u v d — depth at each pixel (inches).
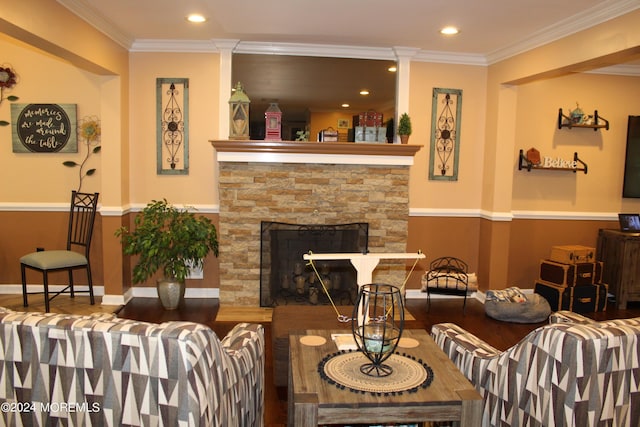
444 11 134.0
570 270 181.0
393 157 175.3
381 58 181.6
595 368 65.9
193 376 58.9
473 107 191.3
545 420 70.1
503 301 171.2
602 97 197.3
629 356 67.7
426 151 190.9
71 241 180.7
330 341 83.3
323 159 172.6
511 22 141.9
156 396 59.7
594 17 128.8
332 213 175.8
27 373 62.3
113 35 159.2
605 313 183.2
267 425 102.4
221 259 174.9
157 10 138.0
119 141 171.5
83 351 60.4
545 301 171.8
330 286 175.3
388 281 179.8
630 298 189.9
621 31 120.7
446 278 176.6
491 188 187.3
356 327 86.0
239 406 76.4
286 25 151.5
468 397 64.2
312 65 179.2
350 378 68.8
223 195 172.2
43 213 184.4
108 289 176.9
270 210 173.9
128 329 59.9
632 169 201.5
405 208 178.4
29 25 109.3
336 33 159.8
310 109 179.9
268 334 152.2
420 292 197.6
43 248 185.2
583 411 66.7
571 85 194.9
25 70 178.4
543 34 150.3
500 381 79.2
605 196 202.7
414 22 145.0
